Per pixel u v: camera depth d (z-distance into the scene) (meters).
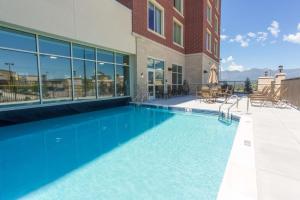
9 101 7.35
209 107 9.89
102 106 11.02
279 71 15.54
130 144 5.26
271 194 2.41
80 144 5.31
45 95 8.44
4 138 5.86
